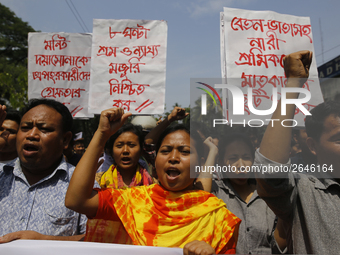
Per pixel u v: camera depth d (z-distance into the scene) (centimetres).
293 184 130
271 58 263
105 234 137
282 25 271
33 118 166
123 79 311
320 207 127
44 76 333
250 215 184
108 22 319
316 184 132
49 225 156
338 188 131
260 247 176
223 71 265
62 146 177
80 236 150
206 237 131
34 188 167
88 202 130
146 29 317
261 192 130
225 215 140
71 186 128
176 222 133
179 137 144
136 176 265
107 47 316
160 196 142
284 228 147
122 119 138
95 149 133
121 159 259
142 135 272
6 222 159
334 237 121
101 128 135
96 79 312
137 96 309
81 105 330
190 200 139
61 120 174
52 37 336
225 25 265
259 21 269
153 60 312
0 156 270
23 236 137
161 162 142
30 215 159
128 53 314
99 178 274
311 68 267
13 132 268
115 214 137
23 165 167
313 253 122
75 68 334
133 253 122
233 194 192
